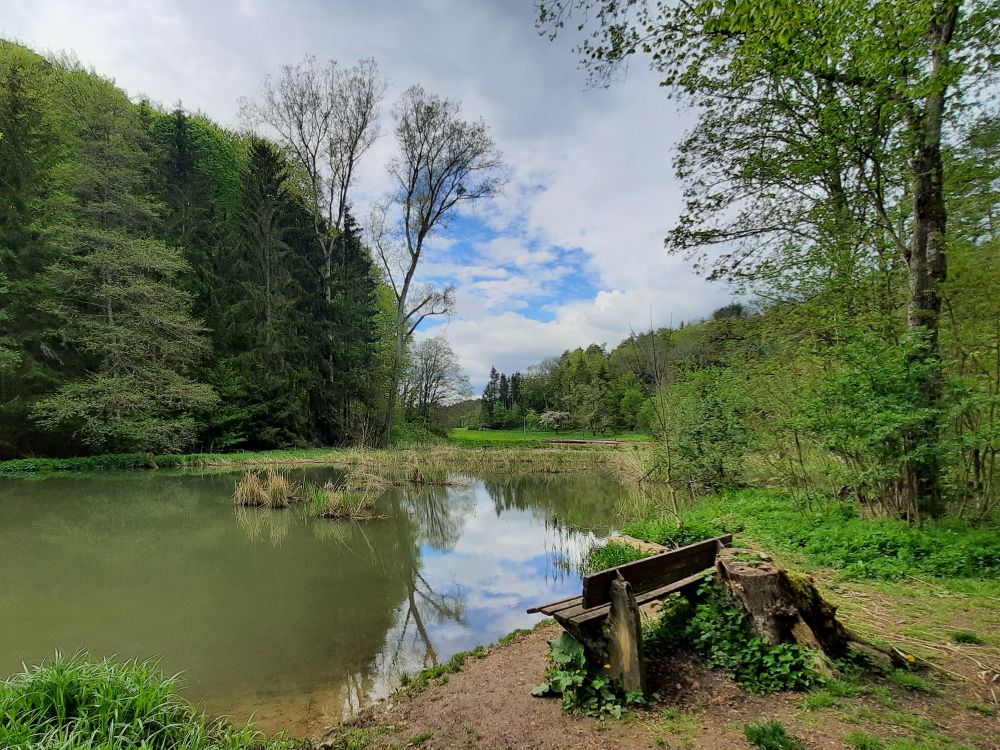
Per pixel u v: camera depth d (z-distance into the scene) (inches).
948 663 135.9
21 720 109.7
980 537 224.1
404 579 303.4
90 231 794.8
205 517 472.1
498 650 189.8
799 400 289.6
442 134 1095.6
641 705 125.0
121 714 118.0
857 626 161.0
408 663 195.0
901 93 243.8
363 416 1306.6
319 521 462.0
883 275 301.4
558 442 1418.6
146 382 829.2
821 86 291.7
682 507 422.0
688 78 280.1
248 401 1075.3
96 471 753.0
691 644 146.1
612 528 422.6
